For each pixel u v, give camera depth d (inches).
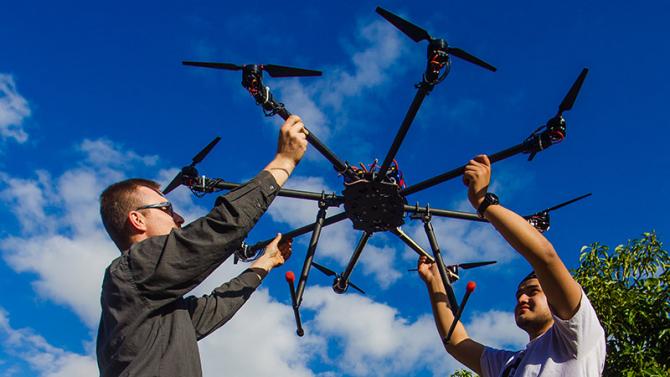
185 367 100.6
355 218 155.3
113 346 101.4
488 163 127.3
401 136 139.1
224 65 140.6
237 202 108.4
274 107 141.2
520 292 150.2
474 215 159.6
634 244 267.1
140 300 102.0
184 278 103.3
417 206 156.3
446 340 144.6
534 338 144.1
